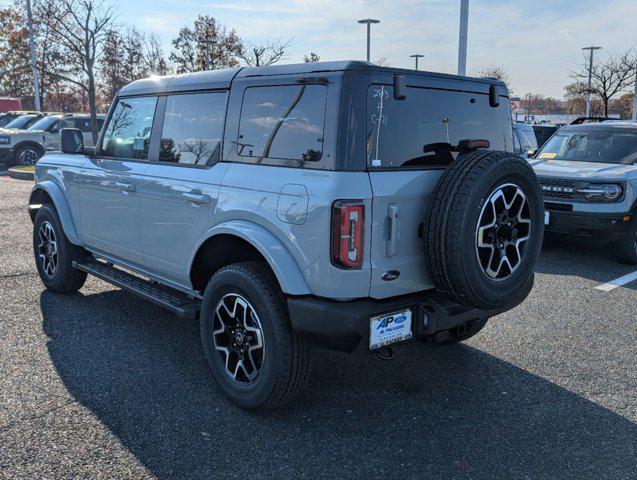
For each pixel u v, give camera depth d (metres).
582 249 8.69
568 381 4.23
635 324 5.40
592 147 9.06
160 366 4.35
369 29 29.56
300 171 3.36
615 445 3.40
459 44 13.18
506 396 3.99
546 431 3.55
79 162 5.42
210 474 3.07
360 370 4.38
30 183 15.41
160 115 4.54
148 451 3.25
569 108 61.81
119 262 5.08
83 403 3.76
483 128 4.07
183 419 3.61
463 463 3.21
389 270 3.33
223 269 3.75
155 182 4.37
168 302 4.32
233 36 28.98
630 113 55.91
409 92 3.54
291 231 3.34
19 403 3.73
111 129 5.10
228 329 3.82
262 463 3.17
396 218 3.31
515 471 3.13
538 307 5.88
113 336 4.91
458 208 3.18
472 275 3.24
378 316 3.29
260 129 3.68
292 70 3.53
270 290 3.50
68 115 20.42
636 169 7.95
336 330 3.22
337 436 3.46
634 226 7.59
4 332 4.93
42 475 3.01
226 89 3.96
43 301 5.77
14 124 20.67
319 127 3.31
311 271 3.28
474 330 4.61
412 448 3.34
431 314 3.47
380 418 3.68
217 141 3.98
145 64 28.50
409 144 3.51
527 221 3.55
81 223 5.44
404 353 4.70
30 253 7.61
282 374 3.47
